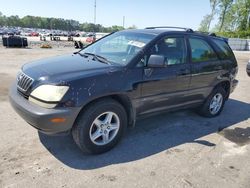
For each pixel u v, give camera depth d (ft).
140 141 13.73
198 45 15.87
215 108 18.11
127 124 13.10
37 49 70.03
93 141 11.66
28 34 223.71
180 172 11.10
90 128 11.35
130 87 12.10
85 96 10.68
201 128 16.08
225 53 18.03
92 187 9.76
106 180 10.23
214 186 10.30
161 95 13.71
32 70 11.85
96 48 15.12
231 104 22.07
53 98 10.25
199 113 17.90
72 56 14.42
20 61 41.11
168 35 14.17
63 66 11.97
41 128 10.41
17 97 11.50
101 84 11.18
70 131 11.56
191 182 10.46
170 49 14.10
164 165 11.56
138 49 12.97
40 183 9.77
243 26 205.57
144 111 13.37
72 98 10.43
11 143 12.57
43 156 11.62
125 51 13.38
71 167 10.94
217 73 16.90
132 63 12.36
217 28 221.25
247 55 89.15
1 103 18.35
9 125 14.58
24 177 10.05
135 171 10.96
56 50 68.23
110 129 12.20
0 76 27.55
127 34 14.97
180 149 13.16
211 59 16.61
